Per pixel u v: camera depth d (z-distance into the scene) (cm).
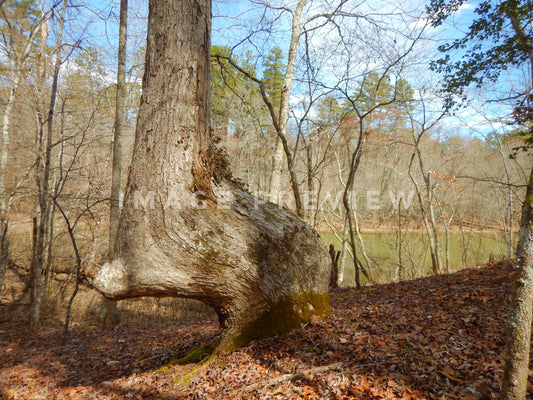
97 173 1096
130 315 999
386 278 1289
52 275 1172
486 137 1088
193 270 369
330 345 360
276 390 303
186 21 348
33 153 996
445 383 273
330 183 1647
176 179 353
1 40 900
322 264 444
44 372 544
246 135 1631
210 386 347
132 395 380
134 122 1372
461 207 1541
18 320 897
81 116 964
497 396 247
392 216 1666
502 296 480
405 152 1861
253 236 397
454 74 809
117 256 363
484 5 659
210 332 622
